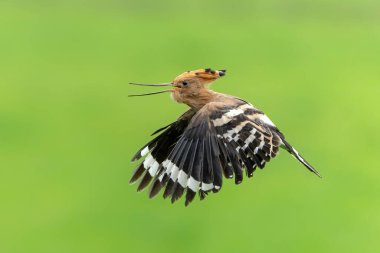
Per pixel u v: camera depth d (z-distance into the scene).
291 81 24.25
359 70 25.77
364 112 21.58
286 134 19.64
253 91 23.36
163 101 22.53
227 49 27.69
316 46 28.42
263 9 33.25
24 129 20.36
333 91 23.45
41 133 20.11
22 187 16.58
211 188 4.93
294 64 26.06
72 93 23.59
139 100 22.66
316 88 23.73
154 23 31.20
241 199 15.45
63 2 34.41
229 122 5.02
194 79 5.39
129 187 16.20
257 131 4.99
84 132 20.06
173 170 5.02
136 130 20.19
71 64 26.45
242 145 4.97
